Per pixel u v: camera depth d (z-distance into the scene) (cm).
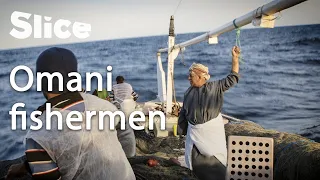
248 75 1981
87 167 140
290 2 278
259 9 333
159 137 580
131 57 3459
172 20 644
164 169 220
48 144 130
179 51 658
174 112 648
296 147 359
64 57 147
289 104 1306
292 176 329
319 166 302
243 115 1195
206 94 312
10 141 931
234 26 405
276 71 2053
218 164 317
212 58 2902
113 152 154
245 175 217
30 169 137
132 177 168
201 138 317
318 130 966
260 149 217
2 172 317
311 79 1784
